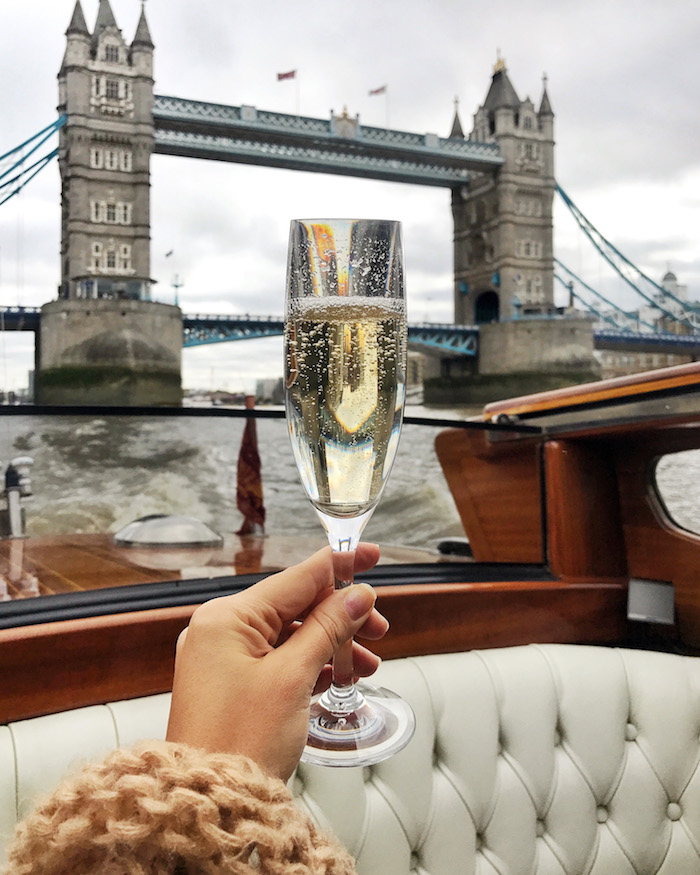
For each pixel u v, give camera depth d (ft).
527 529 13.62
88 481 13.67
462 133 490.08
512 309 430.61
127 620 8.57
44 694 8.15
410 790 9.07
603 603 12.63
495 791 9.74
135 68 432.25
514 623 11.77
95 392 344.90
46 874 2.50
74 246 413.39
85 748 7.75
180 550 17.81
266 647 4.00
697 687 10.87
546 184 456.86
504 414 14.10
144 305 346.74
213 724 3.59
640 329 273.75
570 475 12.92
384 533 14.84
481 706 9.95
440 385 377.09
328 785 8.60
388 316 4.83
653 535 12.89
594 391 12.09
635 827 10.36
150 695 8.73
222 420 15.83
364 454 4.70
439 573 12.05
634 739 10.75
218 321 362.33
